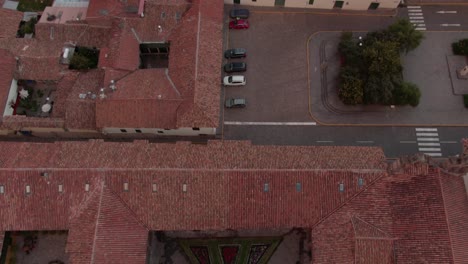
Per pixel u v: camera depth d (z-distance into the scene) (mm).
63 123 58094
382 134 62312
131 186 48281
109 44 61469
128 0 63469
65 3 66875
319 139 62125
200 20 60906
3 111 58719
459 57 67312
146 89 57844
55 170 48094
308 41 68562
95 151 50469
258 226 48781
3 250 51781
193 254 54188
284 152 51062
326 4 70062
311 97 64625
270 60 67125
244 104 63219
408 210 47094
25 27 66062
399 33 63281
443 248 44156
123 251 46438
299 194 48500
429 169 47750
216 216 48656
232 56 66562
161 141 61875
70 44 63625
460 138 62125
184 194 48406
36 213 48156
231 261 53969
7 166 48250
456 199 47438
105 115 57031
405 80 65688
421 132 62438
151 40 62438
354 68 62844
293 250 54719
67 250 46062
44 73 61906
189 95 56312
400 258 45406
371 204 48094
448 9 71125
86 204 47688
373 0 68625
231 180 48406
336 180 48688
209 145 51688
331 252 46875
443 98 64500
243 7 71125
